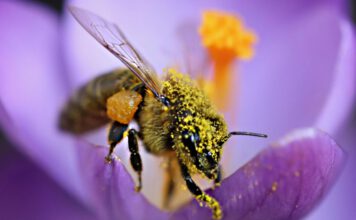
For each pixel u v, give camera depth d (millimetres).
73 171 97
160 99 78
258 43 103
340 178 98
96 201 87
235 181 77
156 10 104
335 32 97
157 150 80
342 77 94
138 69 80
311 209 80
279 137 100
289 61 101
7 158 99
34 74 101
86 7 103
